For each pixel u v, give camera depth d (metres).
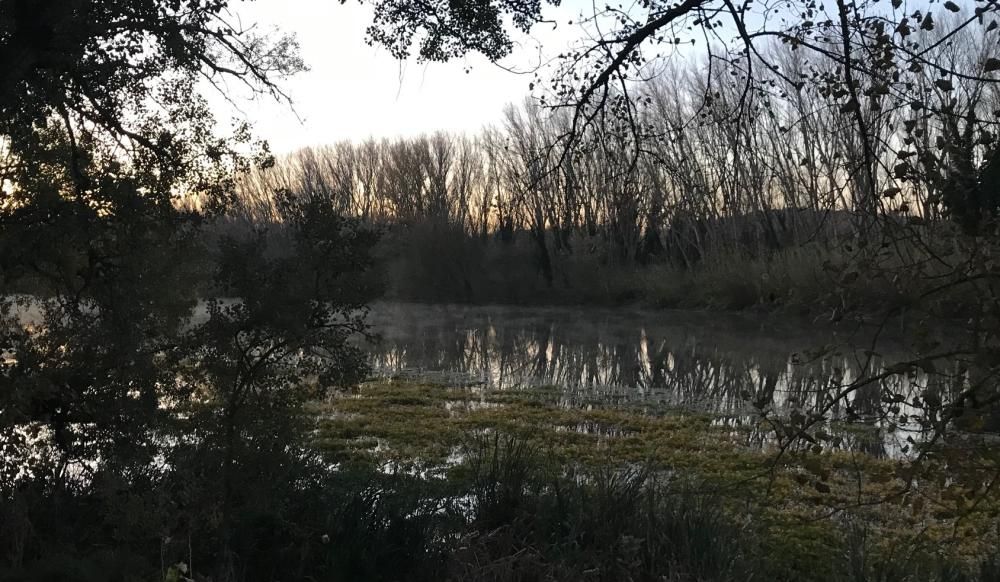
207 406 5.38
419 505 6.26
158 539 5.12
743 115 5.58
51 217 5.43
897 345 16.75
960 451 4.03
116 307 5.32
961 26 3.80
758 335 24.27
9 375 5.17
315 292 5.20
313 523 5.49
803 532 6.55
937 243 4.12
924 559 5.70
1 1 4.78
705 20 5.03
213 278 5.38
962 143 3.70
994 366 3.76
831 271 4.32
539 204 37.81
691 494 6.43
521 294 39.84
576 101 5.86
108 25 5.34
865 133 4.18
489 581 5.02
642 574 5.09
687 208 28.70
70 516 5.45
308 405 12.20
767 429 10.88
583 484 6.54
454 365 18.23
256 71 6.90
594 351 21.31
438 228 41.91
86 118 5.93
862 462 8.77
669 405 12.98
